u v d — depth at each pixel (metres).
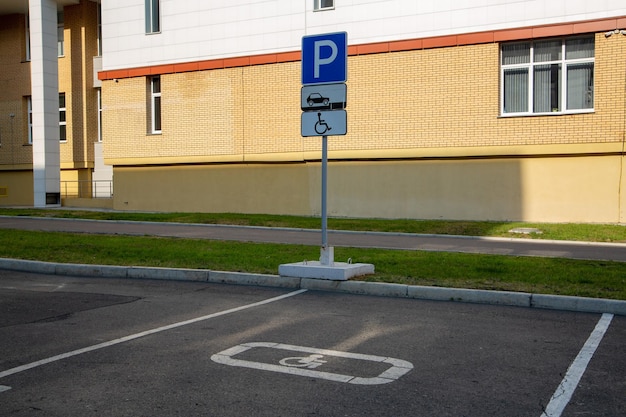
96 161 32.59
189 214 24.61
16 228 19.39
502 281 9.88
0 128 34.44
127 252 13.49
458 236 18.17
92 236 16.77
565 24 20.12
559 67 20.67
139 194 28.08
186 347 6.59
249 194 25.75
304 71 10.63
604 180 19.97
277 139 24.88
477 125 21.45
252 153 25.39
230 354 6.30
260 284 10.61
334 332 7.23
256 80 25.22
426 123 22.20
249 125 25.42
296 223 21.39
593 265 11.45
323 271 10.20
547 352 6.42
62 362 6.07
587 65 20.31
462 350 6.47
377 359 6.12
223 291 10.08
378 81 22.92
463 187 21.91
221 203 26.30
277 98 24.84
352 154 23.42
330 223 21.09
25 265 12.48
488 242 16.75
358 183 23.55
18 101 33.88
